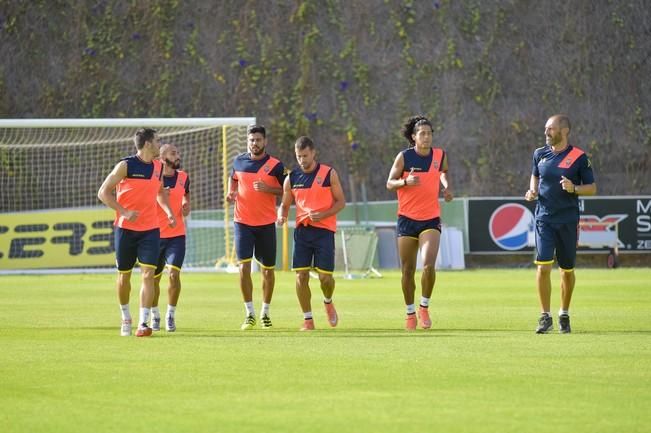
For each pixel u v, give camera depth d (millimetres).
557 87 122812
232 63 119750
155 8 121750
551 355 32250
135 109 118500
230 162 107125
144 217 39219
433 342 36312
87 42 120750
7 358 32125
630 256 110750
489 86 121875
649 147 121312
